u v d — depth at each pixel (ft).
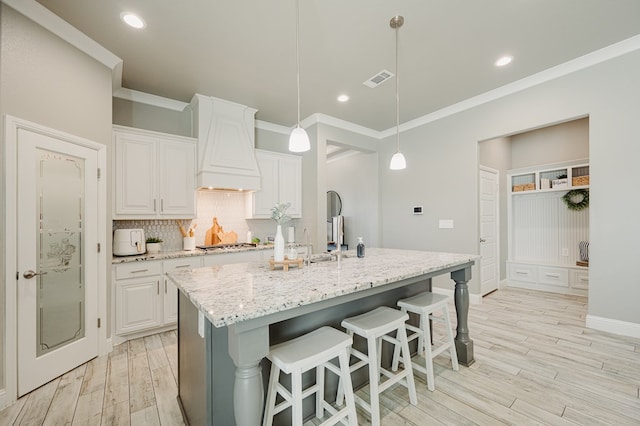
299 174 14.83
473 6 6.89
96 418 5.47
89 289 7.77
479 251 12.40
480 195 13.53
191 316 4.98
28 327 6.29
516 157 16.62
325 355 4.34
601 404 5.62
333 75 10.13
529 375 6.70
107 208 8.43
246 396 3.58
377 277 5.19
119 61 8.71
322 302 4.32
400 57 9.07
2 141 5.86
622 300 8.68
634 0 6.69
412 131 14.92
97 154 8.09
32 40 6.39
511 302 12.62
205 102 11.55
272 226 14.67
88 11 6.77
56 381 6.72
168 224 11.53
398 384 6.47
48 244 6.77
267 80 10.41
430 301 6.77
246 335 3.53
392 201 16.02
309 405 5.43
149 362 7.70
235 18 7.18
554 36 8.14
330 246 19.38
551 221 15.21
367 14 7.11
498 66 9.71
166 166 10.68
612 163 8.79
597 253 9.11
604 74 8.89
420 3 6.78
